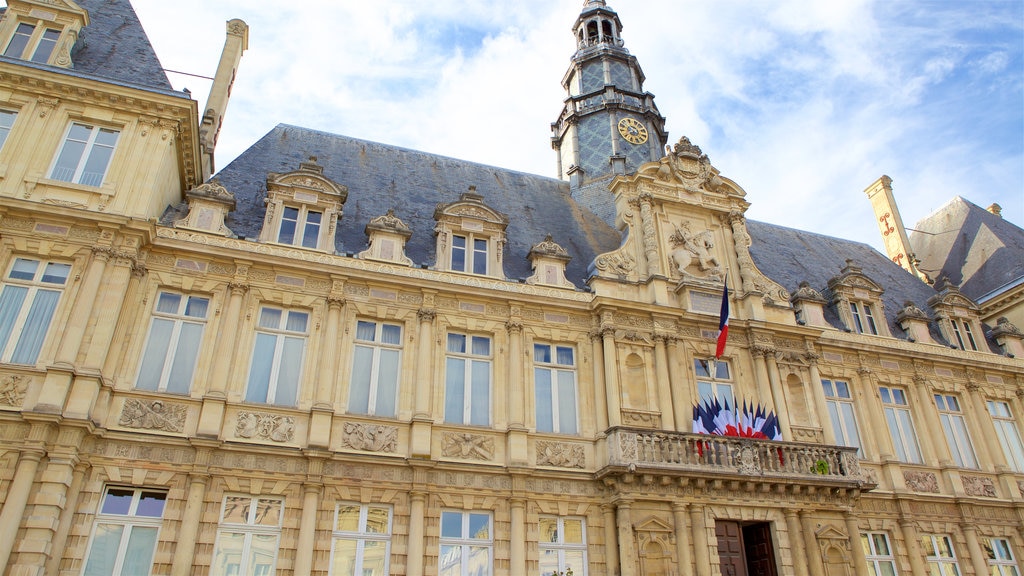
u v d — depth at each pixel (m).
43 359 14.83
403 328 18.94
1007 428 25.08
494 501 17.41
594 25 36.00
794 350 22.53
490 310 19.88
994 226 32.75
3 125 17.27
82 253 16.16
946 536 21.81
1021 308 28.66
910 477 22.17
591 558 17.59
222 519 15.30
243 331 17.30
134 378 15.97
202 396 16.11
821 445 19.94
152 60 19.66
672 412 19.81
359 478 16.47
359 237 20.48
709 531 18.23
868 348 23.75
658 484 18.05
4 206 15.92
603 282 21.27
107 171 17.34
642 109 31.98
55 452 13.99
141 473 14.96
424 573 16.09
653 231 22.75
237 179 21.28
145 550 14.57
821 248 31.72
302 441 16.48
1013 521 22.80
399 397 17.88
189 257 17.56
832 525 19.45
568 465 18.42
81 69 18.47
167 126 18.28
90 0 20.75
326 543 15.64
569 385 19.97
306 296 18.22
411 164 26.05
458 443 17.77
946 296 27.12
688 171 24.44
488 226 21.27
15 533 13.09
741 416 20.17
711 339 21.58
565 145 32.00
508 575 16.75
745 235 24.05
